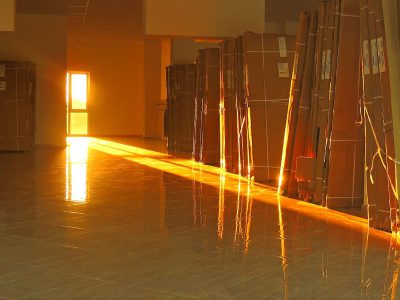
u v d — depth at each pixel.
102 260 4.27
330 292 3.60
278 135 8.95
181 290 3.60
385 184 5.48
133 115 22.45
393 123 5.26
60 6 14.55
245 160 9.49
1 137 13.80
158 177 9.29
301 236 5.18
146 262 4.23
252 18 10.80
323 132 6.89
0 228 5.32
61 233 5.14
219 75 11.40
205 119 11.52
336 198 6.65
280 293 3.57
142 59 22.47
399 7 5.27
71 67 22.08
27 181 8.59
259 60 8.98
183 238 5.02
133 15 16.19
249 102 8.95
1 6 9.76
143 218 5.86
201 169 10.62
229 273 3.98
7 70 13.70
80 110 22.23
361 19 5.73
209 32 10.70
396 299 3.49
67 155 13.22
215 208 6.52
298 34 7.59
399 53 5.24
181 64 15.19
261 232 5.32
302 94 7.43
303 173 7.04
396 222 5.27
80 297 3.45
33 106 14.94
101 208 6.40
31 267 4.07
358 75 6.61
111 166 10.92
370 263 4.30
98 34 19.89
